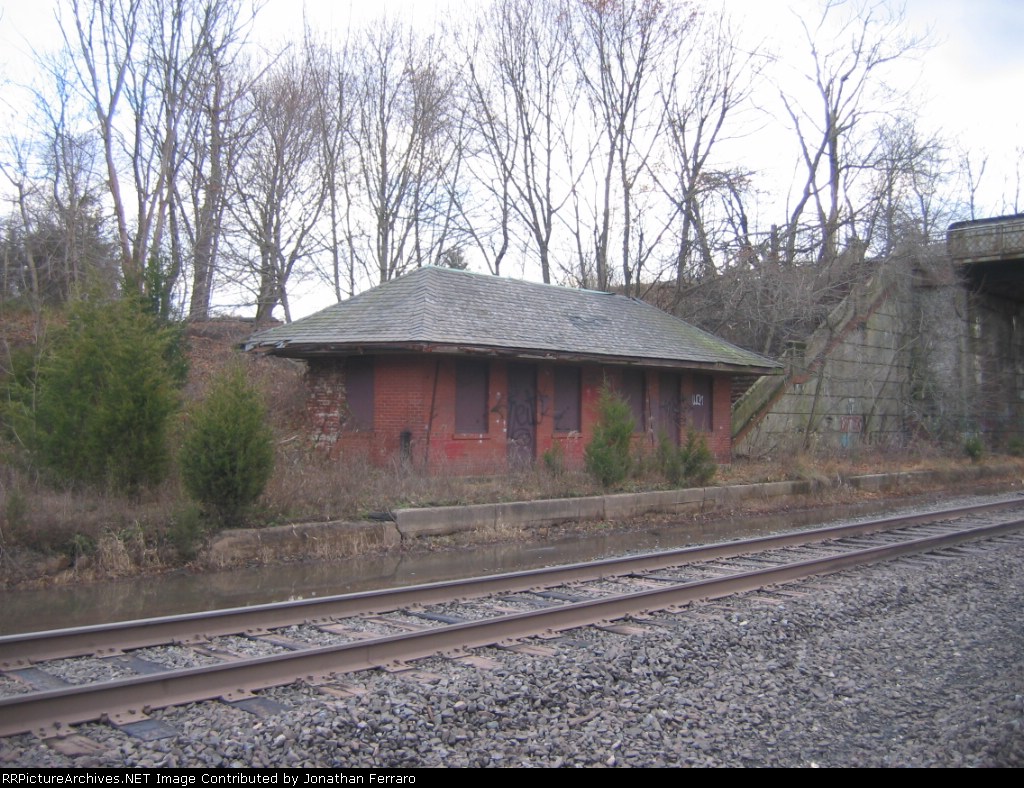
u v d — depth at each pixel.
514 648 7.83
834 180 33.94
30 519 11.71
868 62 33.19
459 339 18.33
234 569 12.53
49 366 14.57
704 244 33.50
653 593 9.60
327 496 14.91
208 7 25.22
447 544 14.84
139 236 24.27
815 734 5.82
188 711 5.99
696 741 5.60
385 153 33.72
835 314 29.97
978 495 26.09
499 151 35.41
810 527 18.27
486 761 5.20
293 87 31.84
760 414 27.92
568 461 21.72
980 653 7.81
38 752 5.11
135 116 24.48
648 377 24.00
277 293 31.81
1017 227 30.75
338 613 9.16
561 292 24.61
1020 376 39.12
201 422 13.39
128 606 10.21
